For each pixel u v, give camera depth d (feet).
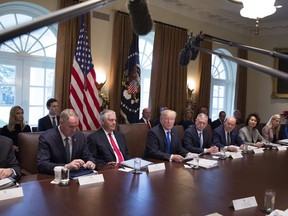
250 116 13.00
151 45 19.06
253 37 24.90
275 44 23.72
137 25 2.06
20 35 1.20
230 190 5.59
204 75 20.56
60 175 5.65
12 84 13.85
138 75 15.70
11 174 6.05
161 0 17.84
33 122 14.57
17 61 13.91
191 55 4.30
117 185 5.64
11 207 4.38
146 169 6.96
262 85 24.44
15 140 11.82
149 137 9.50
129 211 4.38
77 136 7.77
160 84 17.94
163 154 8.56
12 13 13.30
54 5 13.69
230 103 24.72
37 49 14.46
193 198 5.06
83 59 13.07
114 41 15.70
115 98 15.76
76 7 1.43
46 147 7.25
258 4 5.68
